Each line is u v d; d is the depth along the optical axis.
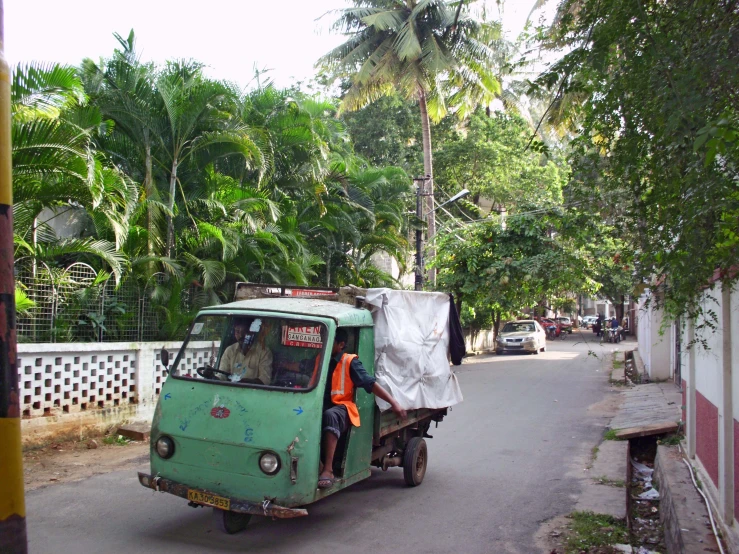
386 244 20.42
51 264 10.07
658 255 4.33
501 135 31.91
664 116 4.30
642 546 6.45
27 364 8.81
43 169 8.80
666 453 9.07
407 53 21.38
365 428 6.41
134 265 11.27
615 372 21.25
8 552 3.10
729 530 5.55
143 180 12.94
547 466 8.89
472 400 15.09
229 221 13.47
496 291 14.30
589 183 5.09
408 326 7.49
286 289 7.32
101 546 5.50
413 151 32.78
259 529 6.09
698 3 4.41
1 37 3.28
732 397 5.83
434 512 6.79
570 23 5.58
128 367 10.42
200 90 12.63
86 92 12.03
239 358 6.04
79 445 9.21
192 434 5.60
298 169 16.67
